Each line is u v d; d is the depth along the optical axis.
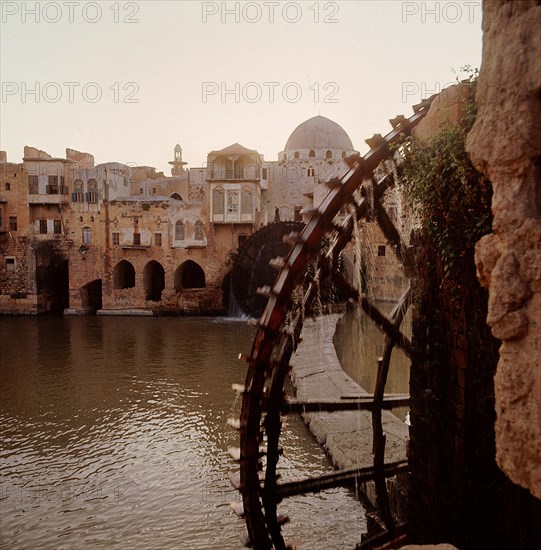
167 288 40.91
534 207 3.32
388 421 15.02
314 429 15.45
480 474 6.21
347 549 9.84
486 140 3.51
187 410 18.22
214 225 40.50
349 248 32.59
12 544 10.57
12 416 17.70
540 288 3.15
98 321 37.41
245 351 27.02
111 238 41.31
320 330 28.80
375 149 8.40
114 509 11.82
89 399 19.42
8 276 41.62
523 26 3.28
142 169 52.09
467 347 6.24
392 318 9.57
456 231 6.12
